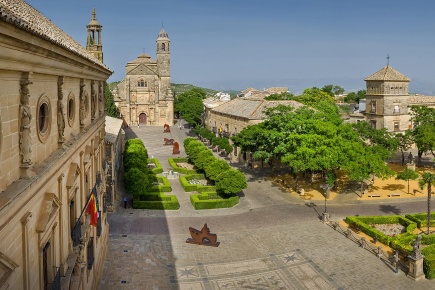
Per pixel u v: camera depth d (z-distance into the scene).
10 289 11.59
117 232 39.91
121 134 81.19
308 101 99.88
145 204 47.41
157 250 35.69
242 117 80.81
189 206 49.00
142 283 29.61
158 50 141.25
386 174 49.88
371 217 43.41
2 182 11.09
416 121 71.94
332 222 43.09
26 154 12.52
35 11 21.97
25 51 11.45
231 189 49.72
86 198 25.25
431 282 30.80
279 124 54.28
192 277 30.88
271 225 42.81
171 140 99.81
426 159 79.06
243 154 78.19
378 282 30.62
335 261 34.09
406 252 34.41
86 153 24.61
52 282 15.47
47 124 16.05
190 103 126.81
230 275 31.41
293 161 48.91
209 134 97.19
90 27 42.53
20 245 12.50
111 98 118.44
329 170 56.22
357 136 57.19
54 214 15.85
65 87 19.22
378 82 83.56
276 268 32.75
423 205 50.03
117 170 61.34
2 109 10.98
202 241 37.31
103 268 31.72
